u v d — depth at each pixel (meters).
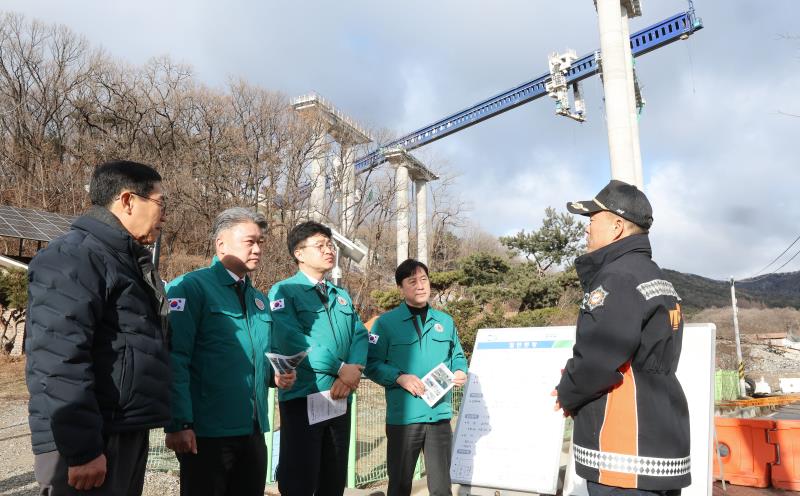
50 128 38.91
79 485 1.90
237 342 2.83
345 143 38.31
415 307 3.97
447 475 3.63
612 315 2.18
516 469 3.57
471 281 27.30
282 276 28.19
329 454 3.26
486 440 3.78
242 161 34.25
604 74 15.09
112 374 2.10
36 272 2.01
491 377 3.97
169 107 38.00
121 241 2.24
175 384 2.55
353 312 3.64
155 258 4.84
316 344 3.29
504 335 4.10
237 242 2.96
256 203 33.53
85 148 37.50
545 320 19.08
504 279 27.38
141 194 2.36
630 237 2.41
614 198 2.47
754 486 5.52
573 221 34.56
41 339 1.93
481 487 3.66
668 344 2.24
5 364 16.61
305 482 3.11
